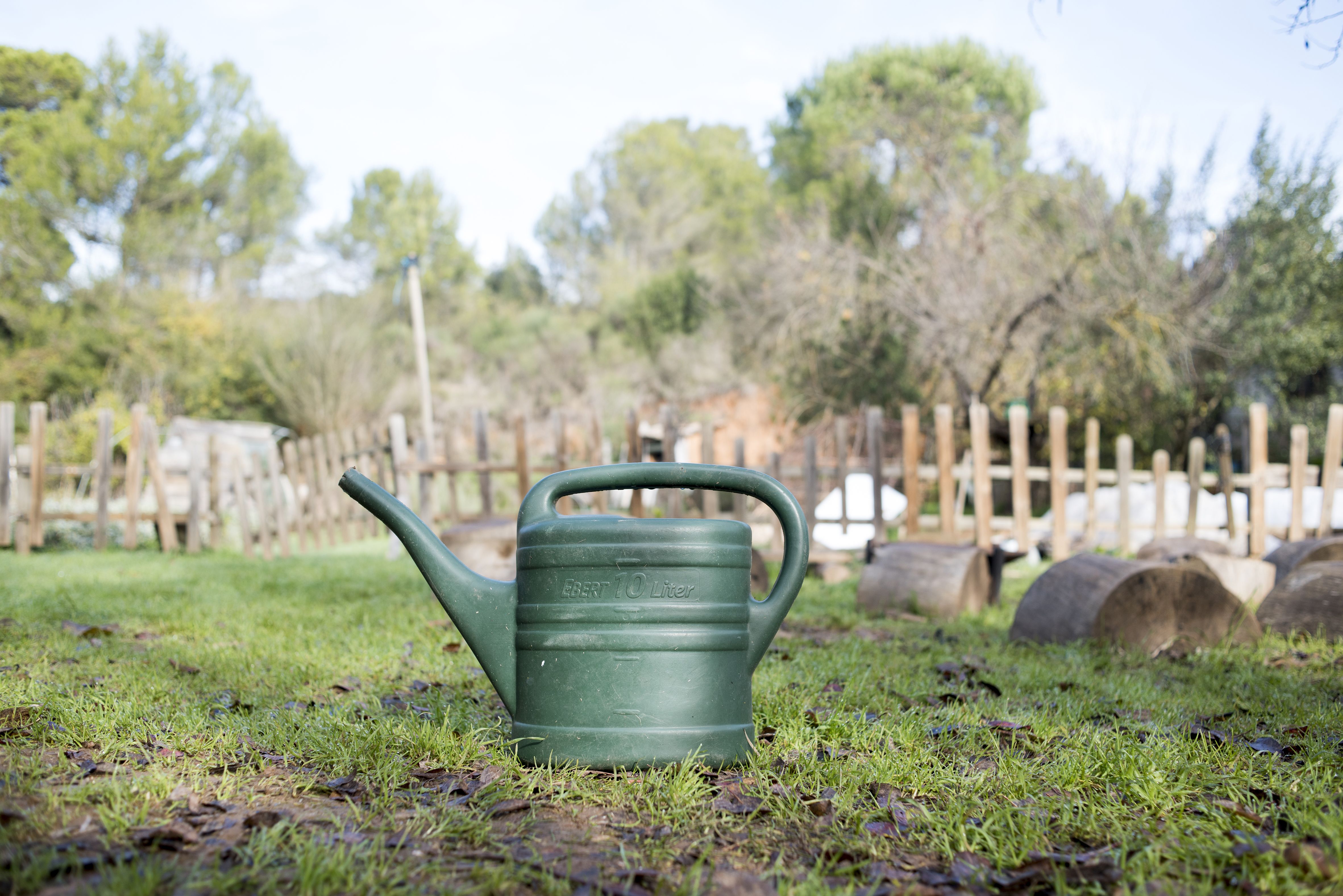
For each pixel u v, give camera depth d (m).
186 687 3.52
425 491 10.40
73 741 2.66
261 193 34.25
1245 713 3.49
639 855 1.97
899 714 3.26
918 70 25.19
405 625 5.37
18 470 11.19
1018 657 4.88
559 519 2.65
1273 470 9.49
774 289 23.61
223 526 11.80
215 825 2.06
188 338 29.31
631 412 9.96
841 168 25.09
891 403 21.83
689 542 2.56
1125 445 9.66
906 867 1.98
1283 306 19.19
